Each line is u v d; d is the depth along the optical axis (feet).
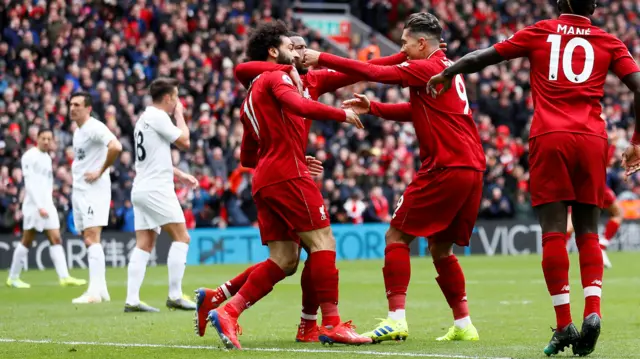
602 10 308.19
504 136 246.88
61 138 199.52
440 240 71.05
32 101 202.18
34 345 69.67
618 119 277.23
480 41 288.71
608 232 175.42
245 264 204.54
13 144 192.65
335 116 64.13
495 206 239.30
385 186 229.25
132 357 61.82
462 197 68.64
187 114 217.56
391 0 308.19
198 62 228.22
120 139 204.44
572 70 61.52
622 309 96.84
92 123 113.09
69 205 195.00
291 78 67.05
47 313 98.53
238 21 248.52
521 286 132.36
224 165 212.84
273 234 67.72
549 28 62.23
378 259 217.77
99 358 61.82
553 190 61.16
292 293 122.11
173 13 235.20
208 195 209.36
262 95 67.05
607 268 173.47
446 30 285.84
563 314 60.23
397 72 67.97
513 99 264.72
